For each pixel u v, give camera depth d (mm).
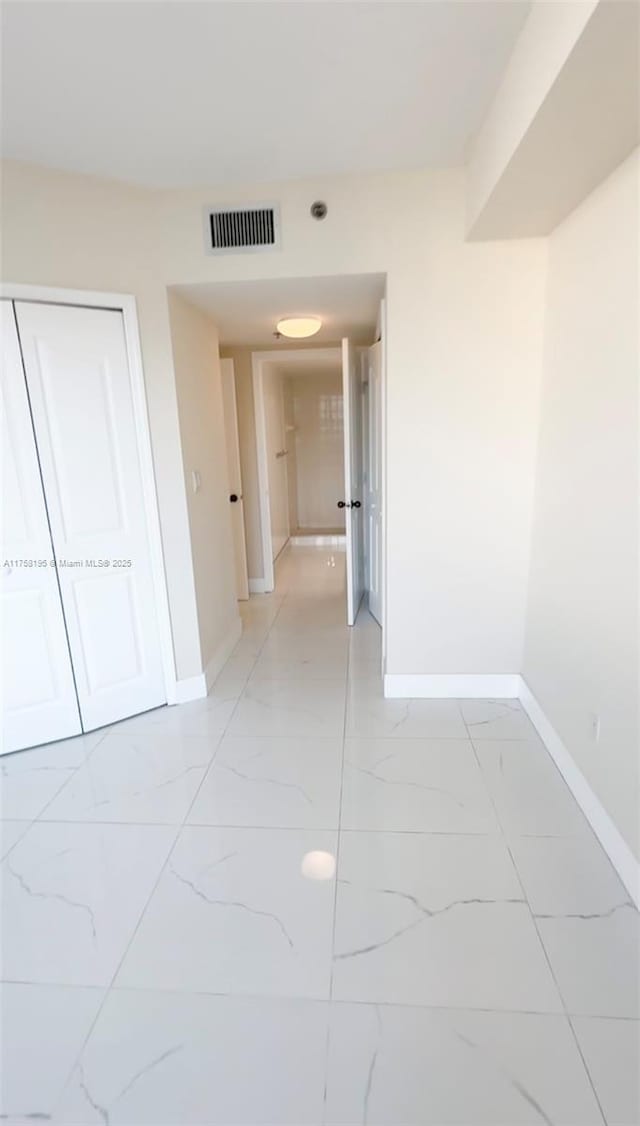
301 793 2273
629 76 1307
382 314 2820
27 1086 1289
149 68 1714
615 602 1834
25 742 2646
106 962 1579
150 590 2883
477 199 2180
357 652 3709
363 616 4406
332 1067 1303
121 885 1841
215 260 2592
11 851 2004
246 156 2279
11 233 2283
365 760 2480
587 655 2062
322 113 1995
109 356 2564
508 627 2904
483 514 2762
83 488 2590
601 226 1905
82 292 2436
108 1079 1298
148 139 2125
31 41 1573
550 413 2453
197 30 1558
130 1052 1351
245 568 4883
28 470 2447
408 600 2908
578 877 1814
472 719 2795
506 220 2232
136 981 1522
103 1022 1420
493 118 1917
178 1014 1433
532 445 2656
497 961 1538
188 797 2273
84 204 2412
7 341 2316
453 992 1460
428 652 2980
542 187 1923
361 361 4078
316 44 1631
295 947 1602
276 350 4629
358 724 2783
